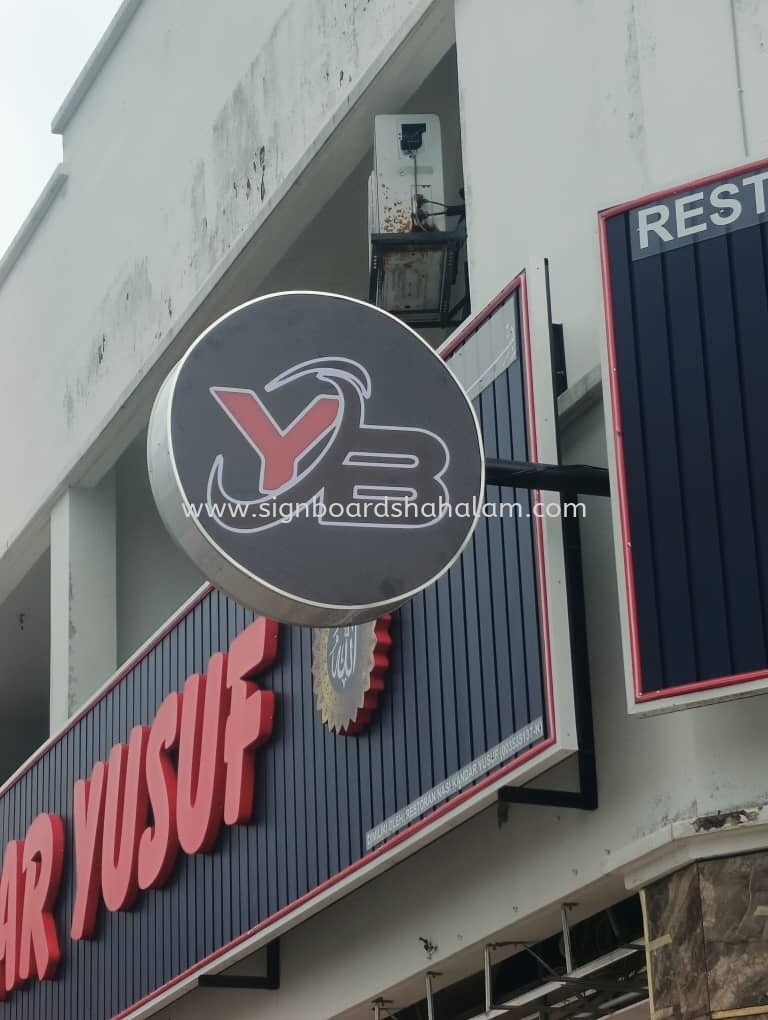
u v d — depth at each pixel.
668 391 9.30
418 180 13.48
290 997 13.41
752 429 9.03
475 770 10.18
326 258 16.28
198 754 14.00
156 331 17.16
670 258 9.52
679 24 10.50
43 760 17.91
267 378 9.59
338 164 14.49
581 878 9.79
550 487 9.64
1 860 18.72
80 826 16.23
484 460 9.56
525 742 9.73
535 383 10.00
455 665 10.58
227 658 13.84
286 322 9.73
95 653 18.34
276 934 12.53
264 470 9.37
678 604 8.91
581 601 9.98
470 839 11.05
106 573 18.69
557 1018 11.06
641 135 10.48
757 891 8.60
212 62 16.69
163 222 17.38
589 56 11.08
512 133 11.77
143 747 15.13
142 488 19.59
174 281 16.94
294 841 12.38
